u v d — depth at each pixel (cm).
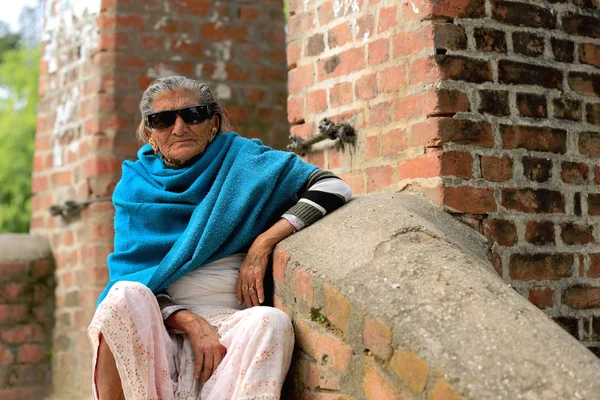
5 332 529
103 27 527
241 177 273
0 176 1357
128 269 270
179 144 278
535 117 304
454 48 293
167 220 275
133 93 528
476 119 293
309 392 239
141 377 237
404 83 304
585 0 321
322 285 231
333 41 346
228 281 267
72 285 530
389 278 217
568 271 304
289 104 372
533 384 171
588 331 306
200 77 558
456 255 223
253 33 579
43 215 564
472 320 194
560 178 306
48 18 579
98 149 517
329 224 260
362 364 213
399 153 305
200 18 560
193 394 244
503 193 294
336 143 342
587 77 317
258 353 234
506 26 303
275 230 265
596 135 317
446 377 181
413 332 195
